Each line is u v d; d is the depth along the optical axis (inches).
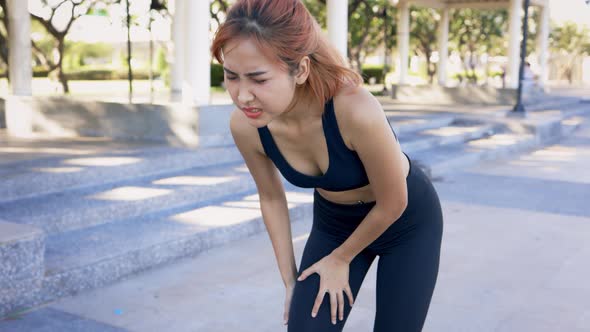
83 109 325.4
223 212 216.2
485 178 327.0
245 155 82.6
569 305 157.8
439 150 381.1
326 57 67.8
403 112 505.4
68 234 183.6
